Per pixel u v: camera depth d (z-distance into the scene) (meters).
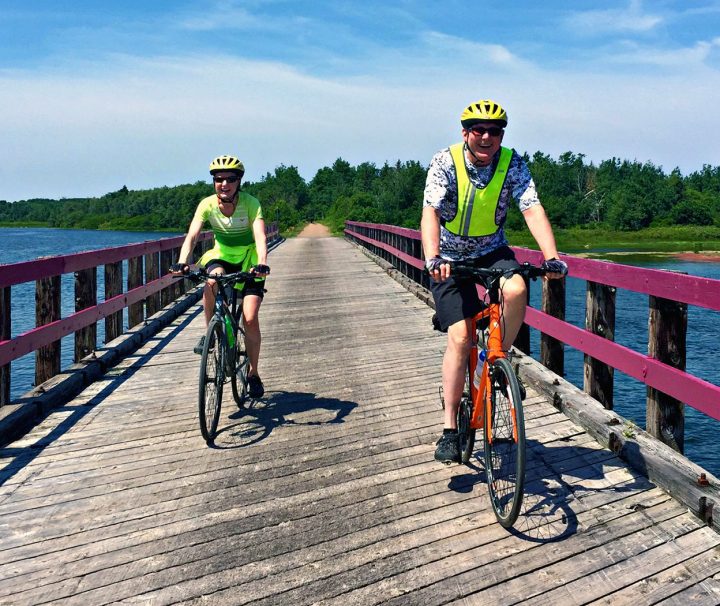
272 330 7.48
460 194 2.87
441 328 3.15
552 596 2.20
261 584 2.32
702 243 99.69
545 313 4.74
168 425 4.08
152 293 7.80
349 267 16.27
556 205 127.81
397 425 3.98
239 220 4.16
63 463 3.47
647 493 2.92
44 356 4.79
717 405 2.72
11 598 2.26
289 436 3.84
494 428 2.76
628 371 3.50
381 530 2.68
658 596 2.18
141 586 2.32
